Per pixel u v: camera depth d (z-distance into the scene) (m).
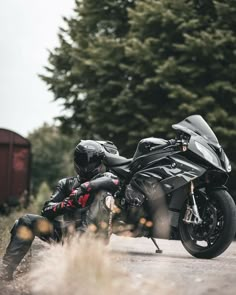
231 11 30.56
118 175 12.12
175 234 11.97
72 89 35.16
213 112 29.03
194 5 31.23
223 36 29.88
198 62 30.33
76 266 7.23
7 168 34.69
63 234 8.62
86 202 8.70
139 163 11.95
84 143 9.33
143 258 11.45
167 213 11.84
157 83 30.11
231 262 11.31
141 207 11.85
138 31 32.47
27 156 35.31
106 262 7.22
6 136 34.84
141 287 6.89
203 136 11.88
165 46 31.23
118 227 11.98
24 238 8.47
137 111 30.94
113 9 35.53
